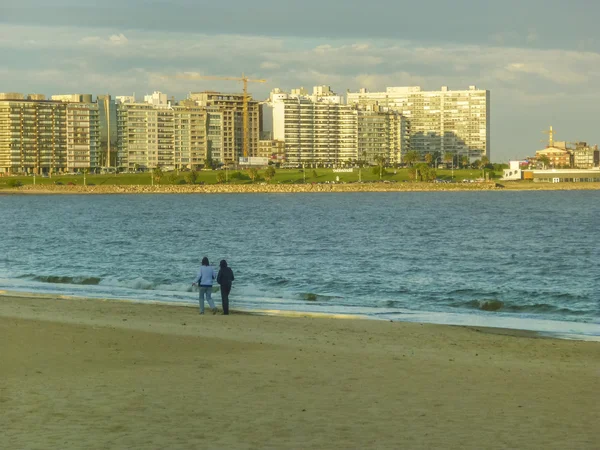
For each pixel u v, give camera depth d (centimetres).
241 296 5288
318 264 8106
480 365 2798
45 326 3488
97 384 2428
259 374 2594
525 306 5084
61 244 10888
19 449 1802
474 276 7050
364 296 5606
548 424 2023
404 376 2589
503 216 18250
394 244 10738
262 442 1864
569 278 6919
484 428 1984
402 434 1931
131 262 8362
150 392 2333
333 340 3319
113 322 3731
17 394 2297
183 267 7819
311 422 2028
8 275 6725
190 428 1969
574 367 2786
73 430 1948
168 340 3209
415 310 4778
